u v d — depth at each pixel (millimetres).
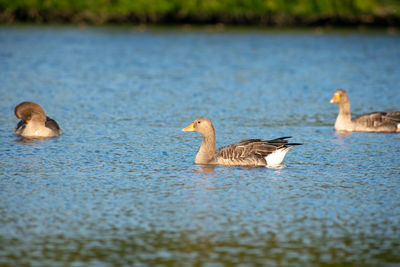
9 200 13562
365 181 15203
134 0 66125
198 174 15711
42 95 27844
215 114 24438
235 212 12898
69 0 65562
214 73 35938
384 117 21906
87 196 13891
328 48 48438
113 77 33594
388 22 65375
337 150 18641
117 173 15781
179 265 10422
